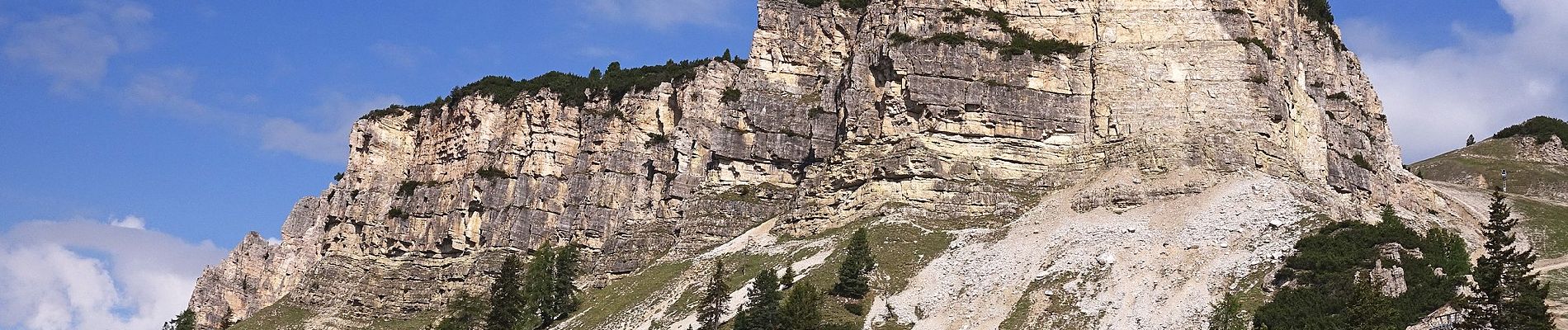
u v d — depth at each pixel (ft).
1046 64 532.73
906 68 529.45
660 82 607.37
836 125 583.58
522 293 488.02
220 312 622.13
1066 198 483.51
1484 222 572.51
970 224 478.59
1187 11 538.47
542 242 574.56
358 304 569.23
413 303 567.18
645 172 582.76
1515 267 376.68
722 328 409.28
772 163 582.76
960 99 522.06
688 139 582.35
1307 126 541.34
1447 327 343.26
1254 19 541.34
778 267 461.78
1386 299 344.90
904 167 501.15
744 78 605.73
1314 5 611.47
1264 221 418.51
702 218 546.67
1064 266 411.75
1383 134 610.65
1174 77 520.01
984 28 545.85
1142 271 397.60
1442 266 378.73
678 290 471.62
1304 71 558.56
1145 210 457.27
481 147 613.11
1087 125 521.65
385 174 637.71
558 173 597.11
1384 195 557.74
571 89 618.85
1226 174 479.00
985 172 509.76
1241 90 512.63
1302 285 366.63
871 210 495.82
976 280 416.67
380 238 608.60
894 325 398.01
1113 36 538.47
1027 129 520.01
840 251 455.63
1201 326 356.59
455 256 590.96
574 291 509.76
